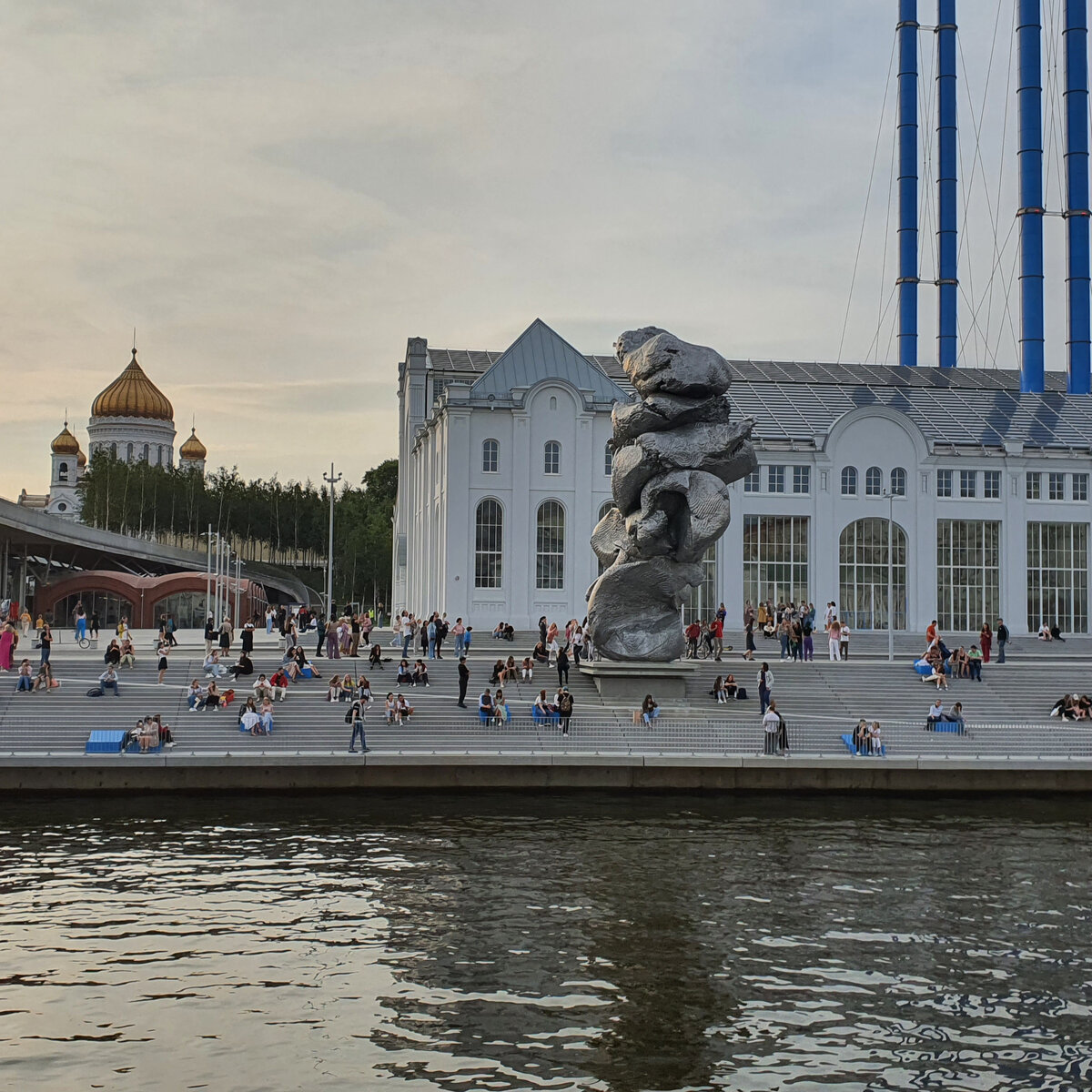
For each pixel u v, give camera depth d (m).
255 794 44.00
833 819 41.12
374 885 31.39
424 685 56.28
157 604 130.12
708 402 57.47
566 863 34.03
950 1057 20.53
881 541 88.56
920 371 116.56
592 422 84.31
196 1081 19.06
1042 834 39.06
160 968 24.53
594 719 51.62
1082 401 105.00
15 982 23.56
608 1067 19.94
